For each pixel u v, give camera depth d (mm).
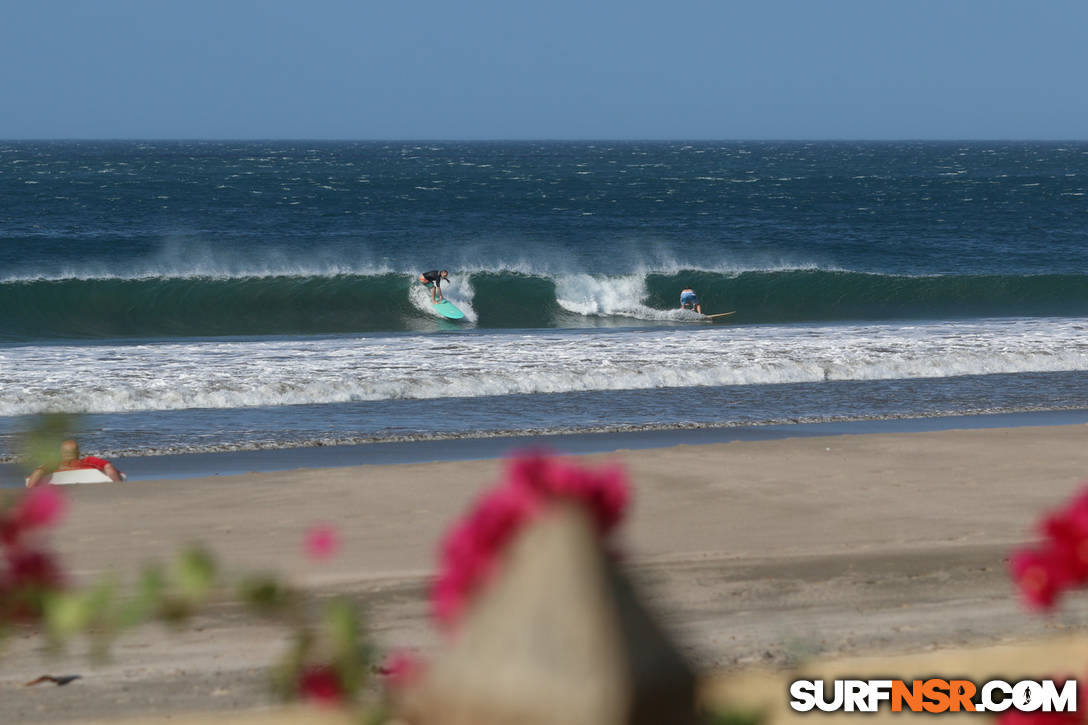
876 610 26859
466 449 55844
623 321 131375
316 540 9219
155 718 20359
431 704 3594
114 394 64312
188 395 65188
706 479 45156
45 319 122812
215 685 21984
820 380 76438
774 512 39531
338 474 46500
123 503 41312
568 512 3705
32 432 6559
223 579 5738
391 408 65688
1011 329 97562
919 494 42344
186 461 52719
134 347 82562
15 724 20188
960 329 97625
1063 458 49438
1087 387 74125
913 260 186500
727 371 75625
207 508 40625
